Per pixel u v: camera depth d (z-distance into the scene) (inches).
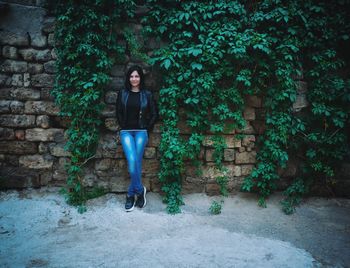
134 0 150.9
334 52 149.8
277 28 149.6
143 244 109.4
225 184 154.9
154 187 156.9
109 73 151.3
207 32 146.7
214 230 122.7
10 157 149.6
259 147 159.9
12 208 132.9
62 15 138.1
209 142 153.8
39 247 106.0
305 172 157.2
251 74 150.9
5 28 143.7
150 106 142.3
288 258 101.3
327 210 147.3
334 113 150.7
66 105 143.3
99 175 152.9
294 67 152.3
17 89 146.6
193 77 144.7
